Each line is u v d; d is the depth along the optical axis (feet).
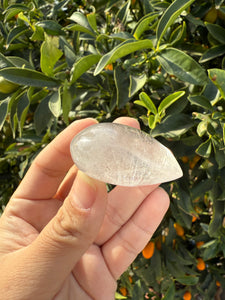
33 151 0.73
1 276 0.42
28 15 0.65
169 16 0.52
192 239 0.83
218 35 0.59
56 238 0.39
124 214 0.55
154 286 0.81
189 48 0.64
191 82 0.51
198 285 0.85
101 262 0.54
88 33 0.63
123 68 0.58
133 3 0.70
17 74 0.56
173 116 0.55
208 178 0.65
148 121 0.52
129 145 0.33
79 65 0.54
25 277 0.40
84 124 0.51
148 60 0.57
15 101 0.60
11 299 0.40
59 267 0.40
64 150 0.51
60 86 0.58
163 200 0.55
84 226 0.38
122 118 0.51
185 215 0.70
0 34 0.71
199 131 0.51
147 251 0.71
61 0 0.72
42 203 0.54
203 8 0.62
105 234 0.55
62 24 0.78
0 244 0.49
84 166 0.32
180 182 0.64
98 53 0.63
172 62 0.52
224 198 0.61
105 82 0.62
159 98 0.62
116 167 0.32
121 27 0.64
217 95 0.54
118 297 0.74
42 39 0.64
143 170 0.32
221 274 0.88
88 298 0.52
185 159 0.65
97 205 0.38
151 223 0.55
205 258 0.76
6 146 0.79
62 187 0.59
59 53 0.56
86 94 0.64
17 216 0.52
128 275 0.80
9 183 0.80
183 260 0.75
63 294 0.49
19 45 0.71
